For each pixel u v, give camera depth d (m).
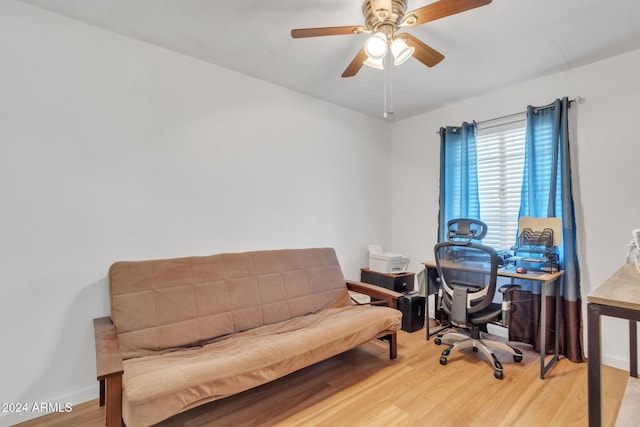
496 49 2.27
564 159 2.52
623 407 1.53
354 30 1.69
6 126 1.74
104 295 2.02
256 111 2.76
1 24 1.74
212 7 1.84
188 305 2.04
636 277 1.41
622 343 2.31
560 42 2.18
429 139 3.59
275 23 1.99
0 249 1.71
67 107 1.92
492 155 3.09
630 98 2.31
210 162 2.49
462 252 2.43
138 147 2.17
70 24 1.93
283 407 1.86
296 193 3.04
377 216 3.80
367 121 3.71
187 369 1.47
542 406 1.84
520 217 2.69
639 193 2.28
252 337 2.06
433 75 2.70
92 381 1.96
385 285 3.30
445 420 1.72
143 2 1.79
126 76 2.13
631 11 1.84
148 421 1.29
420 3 1.77
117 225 2.08
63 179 1.90
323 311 2.60
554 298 2.54
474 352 2.61
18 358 1.75
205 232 2.46
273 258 2.57
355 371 2.28
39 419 1.75
